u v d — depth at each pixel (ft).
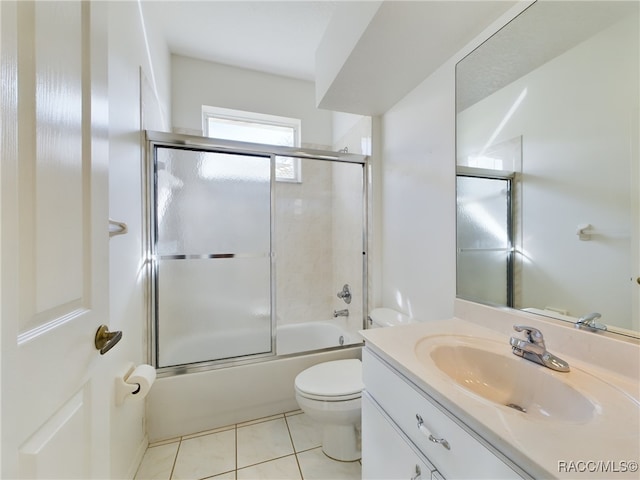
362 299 7.29
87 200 2.13
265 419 5.74
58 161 1.79
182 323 5.82
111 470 3.52
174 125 7.64
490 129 3.84
